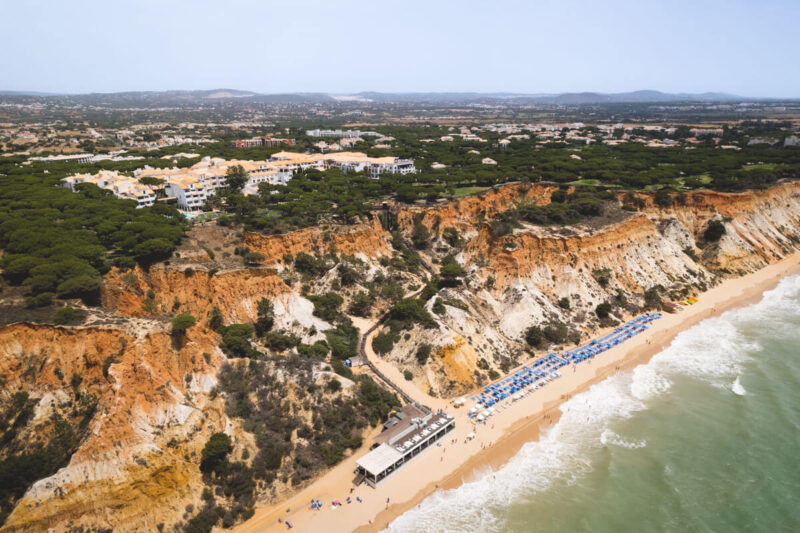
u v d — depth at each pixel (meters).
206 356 74.50
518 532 61.12
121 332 66.56
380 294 120.00
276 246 121.44
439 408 84.12
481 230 131.75
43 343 67.12
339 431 75.00
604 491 67.19
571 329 107.62
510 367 95.94
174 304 90.88
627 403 85.81
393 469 70.38
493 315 110.12
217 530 60.75
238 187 169.50
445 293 109.56
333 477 69.31
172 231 105.81
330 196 159.62
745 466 70.81
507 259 117.25
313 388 78.69
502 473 70.69
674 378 92.94
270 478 66.88
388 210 155.50
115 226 105.56
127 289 86.56
